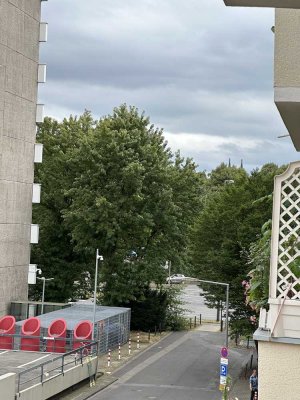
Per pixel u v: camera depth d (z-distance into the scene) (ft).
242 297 142.61
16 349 139.33
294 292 20.26
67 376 118.11
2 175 159.22
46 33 173.27
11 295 165.68
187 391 129.39
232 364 161.27
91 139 196.54
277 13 19.69
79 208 192.44
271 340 19.24
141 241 196.65
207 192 367.45
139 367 154.40
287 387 19.07
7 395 83.56
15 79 162.50
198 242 157.48
